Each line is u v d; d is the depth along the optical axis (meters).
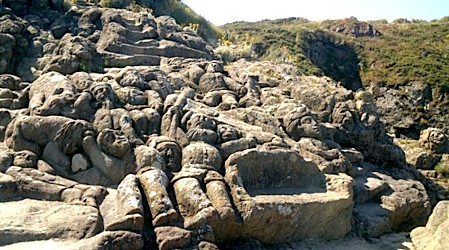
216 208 7.29
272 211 7.85
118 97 9.82
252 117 11.08
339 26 61.97
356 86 44.41
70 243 6.30
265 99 12.45
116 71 12.59
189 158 8.40
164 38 15.77
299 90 13.54
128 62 13.63
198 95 12.15
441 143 17.83
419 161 16.89
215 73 12.91
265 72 14.86
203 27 25.34
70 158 8.30
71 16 15.17
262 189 8.69
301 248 8.21
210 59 15.98
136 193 7.10
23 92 9.89
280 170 9.02
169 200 7.11
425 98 38.91
